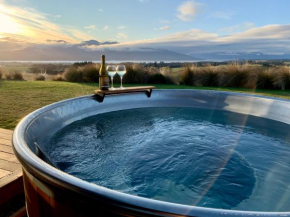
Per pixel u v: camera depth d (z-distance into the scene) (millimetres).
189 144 1776
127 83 7125
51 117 1873
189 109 3117
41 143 1513
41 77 8469
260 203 1028
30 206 846
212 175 1273
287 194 1109
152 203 544
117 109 2873
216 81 6688
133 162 1424
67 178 654
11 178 1346
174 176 1251
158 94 3283
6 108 3449
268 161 1498
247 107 2846
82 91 5164
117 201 558
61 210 679
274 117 2545
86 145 1698
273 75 6051
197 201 1033
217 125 2385
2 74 8273
